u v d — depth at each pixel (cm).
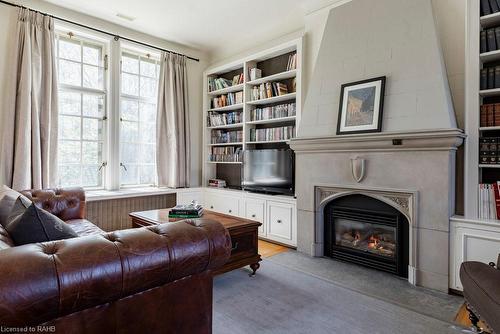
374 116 280
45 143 350
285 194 391
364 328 190
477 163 234
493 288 145
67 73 393
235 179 502
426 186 252
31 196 296
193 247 122
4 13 334
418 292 243
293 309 214
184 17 405
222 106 492
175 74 482
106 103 423
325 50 336
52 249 96
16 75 331
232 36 468
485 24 242
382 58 289
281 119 397
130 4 370
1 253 88
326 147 313
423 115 254
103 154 424
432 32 262
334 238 327
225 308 215
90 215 397
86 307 95
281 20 414
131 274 101
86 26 394
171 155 474
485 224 223
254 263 278
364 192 292
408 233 271
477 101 234
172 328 120
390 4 292
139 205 440
